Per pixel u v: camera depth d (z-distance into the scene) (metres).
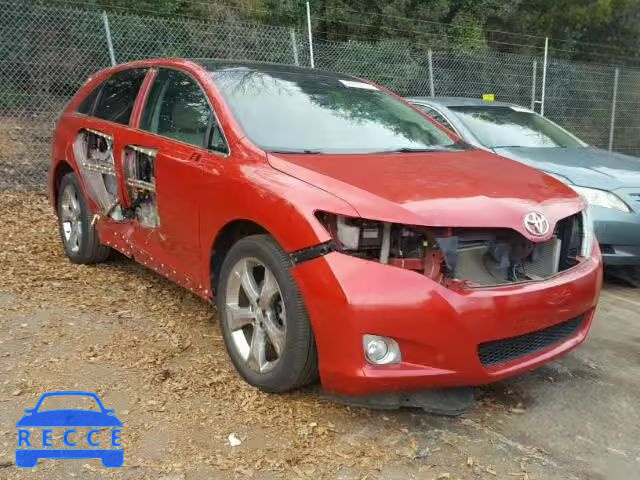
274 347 3.16
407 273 2.78
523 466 2.79
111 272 5.10
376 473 2.67
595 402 3.41
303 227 2.88
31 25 9.29
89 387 3.24
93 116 4.95
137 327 4.05
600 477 2.74
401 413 3.17
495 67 12.53
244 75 4.05
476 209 2.94
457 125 6.41
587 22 19.84
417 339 2.75
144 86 4.43
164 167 3.86
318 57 11.05
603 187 5.36
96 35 9.50
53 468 2.59
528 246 3.07
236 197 3.26
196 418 3.01
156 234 4.08
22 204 7.41
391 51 11.67
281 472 2.64
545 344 3.23
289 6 13.64
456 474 2.70
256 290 3.28
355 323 2.72
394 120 4.26
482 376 2.88
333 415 3.09
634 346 4.24
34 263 5.26
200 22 10.70
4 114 9.34
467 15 16.80
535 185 3.46
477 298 2.81
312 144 3.64
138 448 2.75
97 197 4.77
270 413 3.08
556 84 13.12
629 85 14.05
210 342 3.87
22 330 3.90
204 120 3.75
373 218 2.78
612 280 5.94
